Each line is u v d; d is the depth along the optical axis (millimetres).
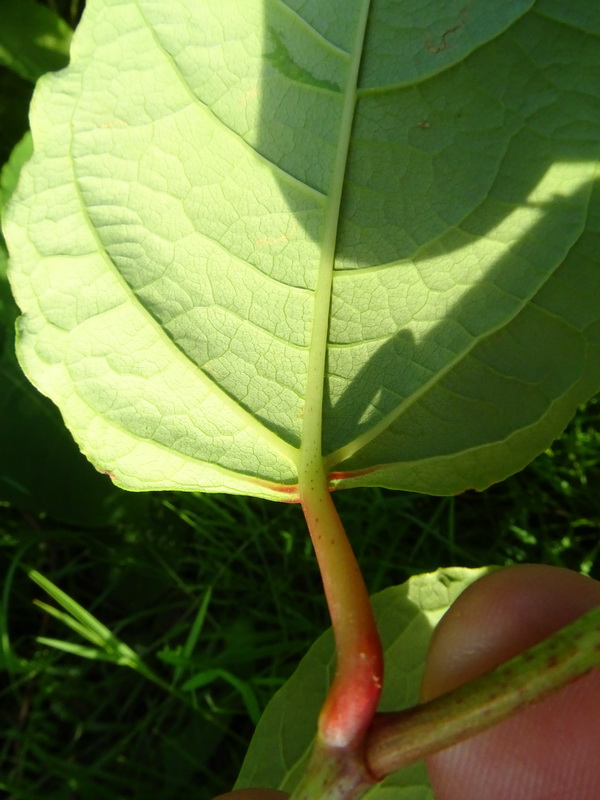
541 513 140
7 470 133
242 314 80
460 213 76
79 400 81
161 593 149
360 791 61
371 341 80
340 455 83
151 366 81
